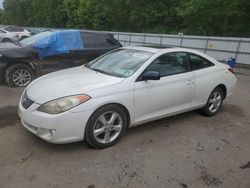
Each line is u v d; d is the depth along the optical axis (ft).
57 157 12.96
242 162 13.50
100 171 12.05
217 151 14.46
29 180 11.21
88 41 28.94
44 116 12.62
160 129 16.74
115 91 13.88
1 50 25.16
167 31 105.81
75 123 12.84
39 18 187.42
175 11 106.01
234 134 16.76
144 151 13.97
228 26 83.76
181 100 17.06
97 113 13.34
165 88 15.88
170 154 13.83
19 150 13.44
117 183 11.32
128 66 15.74
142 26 116.26
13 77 25.32
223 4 82.99
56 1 165.58
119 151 13.82
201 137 16.03
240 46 53.67
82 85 13.78
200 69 18.28
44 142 14.28
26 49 25.68
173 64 16.81
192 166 12.85
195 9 88.48
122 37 82.38
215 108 19.80
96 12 136.46
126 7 122.01
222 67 19.89
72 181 11.29
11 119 17.29
